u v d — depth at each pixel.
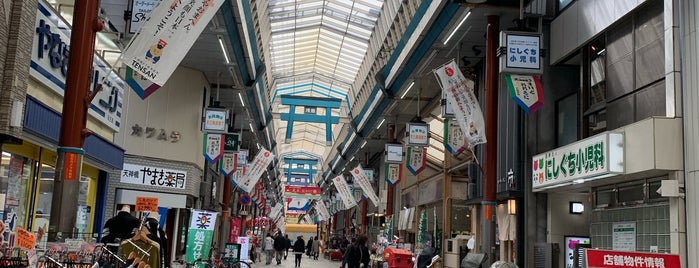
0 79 9.20
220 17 15.95
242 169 32.28
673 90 10.92
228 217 31.53
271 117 34.94
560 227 16.16
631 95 12.90
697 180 10.23
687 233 10.38
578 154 12.78
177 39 9.89
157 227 8.62
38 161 12.60
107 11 18.31
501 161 18.05
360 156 45.72
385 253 17.78
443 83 15.91
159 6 9.91
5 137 9.33
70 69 9.60
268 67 28.02
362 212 46.69
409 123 24.30
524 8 15.92
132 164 20.84
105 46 15.95
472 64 21.12
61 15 12.29
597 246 13.45
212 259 15.67
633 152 11.33
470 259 11.52
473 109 15.69
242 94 25.34
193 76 22.62
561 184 13.62
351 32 27.95
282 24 27.17
